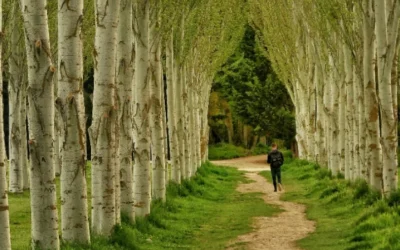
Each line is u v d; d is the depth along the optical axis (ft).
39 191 35.06
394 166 54.85
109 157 44.65
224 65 197.98
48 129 35.14
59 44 39.04
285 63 143.02
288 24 131.03
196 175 111.24
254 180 125.80
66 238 39.55
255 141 249.96
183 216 64.95
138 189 56.24
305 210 70.59
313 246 45.88
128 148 52.06
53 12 76.64
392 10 55.57
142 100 57.21
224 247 47.98
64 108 39.17
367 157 67.05
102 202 44.52
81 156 39.63
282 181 117.08
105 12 43.78
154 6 62.80
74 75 38.99
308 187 94.73
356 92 76.89
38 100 34.88
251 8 142.00
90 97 163.12
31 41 34.42
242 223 61.36
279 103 187.93
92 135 44.73
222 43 129.59
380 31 55.93
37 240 35.09
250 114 192.54
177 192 82.84
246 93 188.96
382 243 39.99
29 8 34.22
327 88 112.37
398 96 108.88
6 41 80.89
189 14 83.97
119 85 51.39
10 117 84.74
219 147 238.68
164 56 98.58
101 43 44.04
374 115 61.93
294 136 186.50
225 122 252.21
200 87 139.33
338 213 62.95
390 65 55.62
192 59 116.06
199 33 100.27
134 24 57.52
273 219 63.93
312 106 140.36
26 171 88.79
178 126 96.32
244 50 193.57
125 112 51.65
